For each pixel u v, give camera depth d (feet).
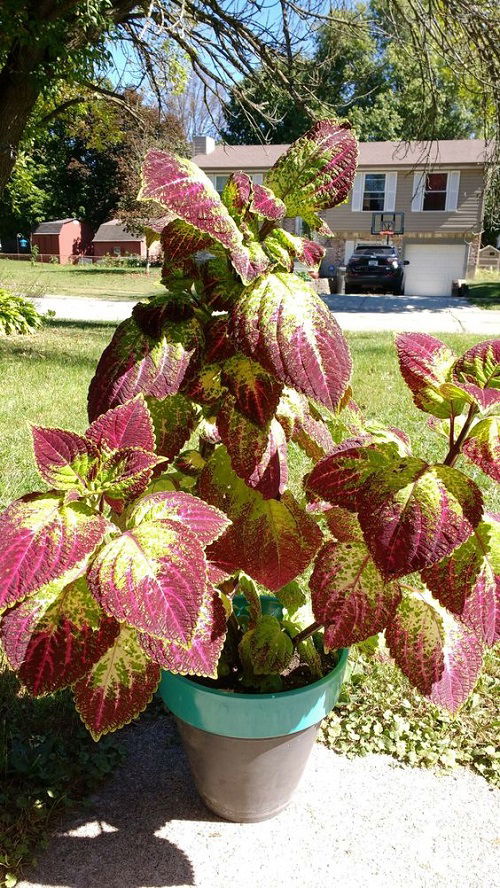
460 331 47.47
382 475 5.03
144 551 4.48
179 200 4.63
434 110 37.86
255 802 6.59
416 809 7.13
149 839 6.64
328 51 33.37
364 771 7.63
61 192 149.18
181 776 7.48
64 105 40.06
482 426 5.18
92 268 113.80
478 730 8.13
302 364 4.64
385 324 52.24
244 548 5.89
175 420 5.83
